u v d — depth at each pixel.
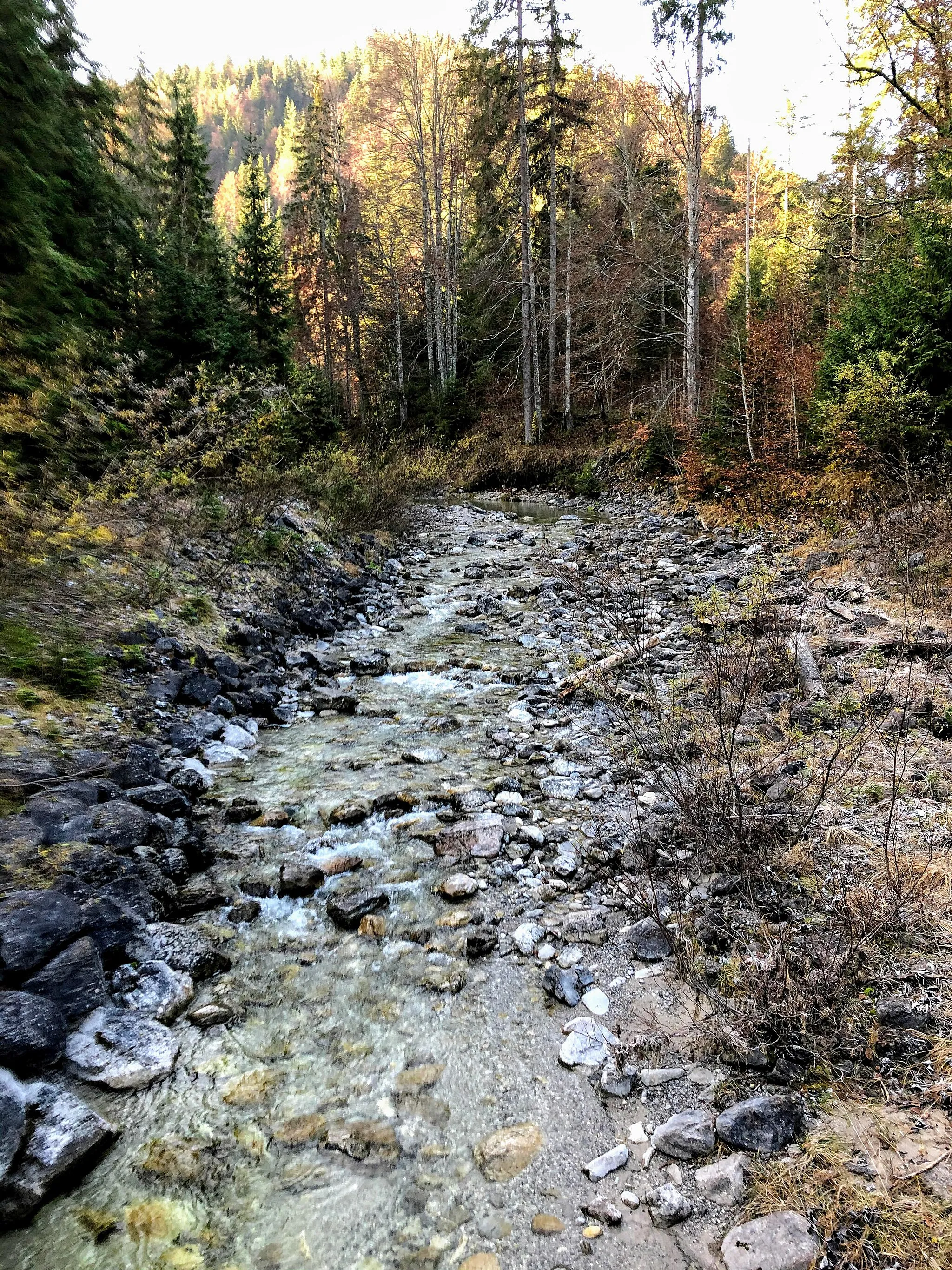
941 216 10.52
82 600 6.05
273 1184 2.46
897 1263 1.98
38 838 3.48
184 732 5.57
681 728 5.55
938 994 2.83
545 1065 2.96
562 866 4.25
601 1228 2.28
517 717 6.68
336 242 31.25
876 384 10.02
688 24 17.14
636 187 27.06
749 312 18.73
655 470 20.08
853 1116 2.48
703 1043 2.94
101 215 7.79
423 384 32.94
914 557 8.00
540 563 13.02
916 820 3.96
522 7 22.84
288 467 12.09
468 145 25.70
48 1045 2.74
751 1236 2.15
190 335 11.30
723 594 8.73
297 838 4.63
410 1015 3.23
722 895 3.74
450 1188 2.44
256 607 8.36
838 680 5.80
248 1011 3.25
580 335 29.67
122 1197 2.39
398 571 13.01
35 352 5.53
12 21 5.09
